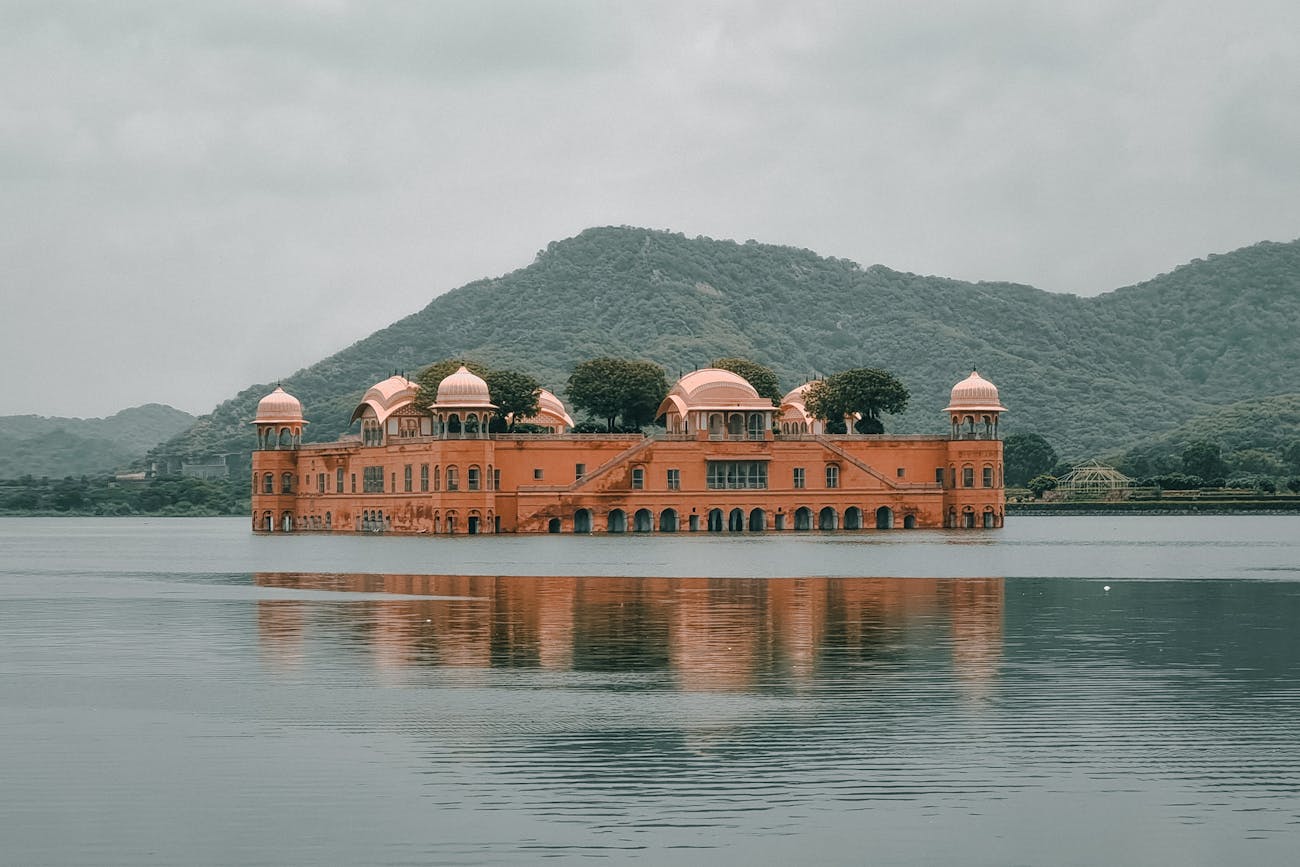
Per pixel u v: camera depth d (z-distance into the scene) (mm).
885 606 89188
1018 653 66875
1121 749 46969
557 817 40031
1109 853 37281
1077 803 41188
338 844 37969
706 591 101250
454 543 185125
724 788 42688
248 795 42219
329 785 43156
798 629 76562
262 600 96375
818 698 55312
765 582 110000
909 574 119875
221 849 37750
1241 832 38781
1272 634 73875
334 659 65938
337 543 198000
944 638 72562
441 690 57469
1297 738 48469
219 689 57938
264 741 48562
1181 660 64562
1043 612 85375
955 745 47594
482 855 37125
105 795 42281
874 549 164125
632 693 56531
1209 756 46125
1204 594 98125
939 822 39594
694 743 47969
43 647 70812
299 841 38250
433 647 70000
